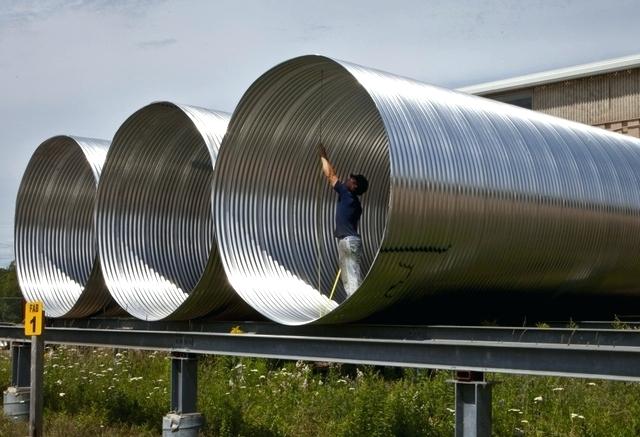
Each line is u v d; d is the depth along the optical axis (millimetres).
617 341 12938
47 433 19109
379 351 13594
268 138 18953
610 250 20797
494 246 16969
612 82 41844
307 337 14727
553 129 20688
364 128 20547
